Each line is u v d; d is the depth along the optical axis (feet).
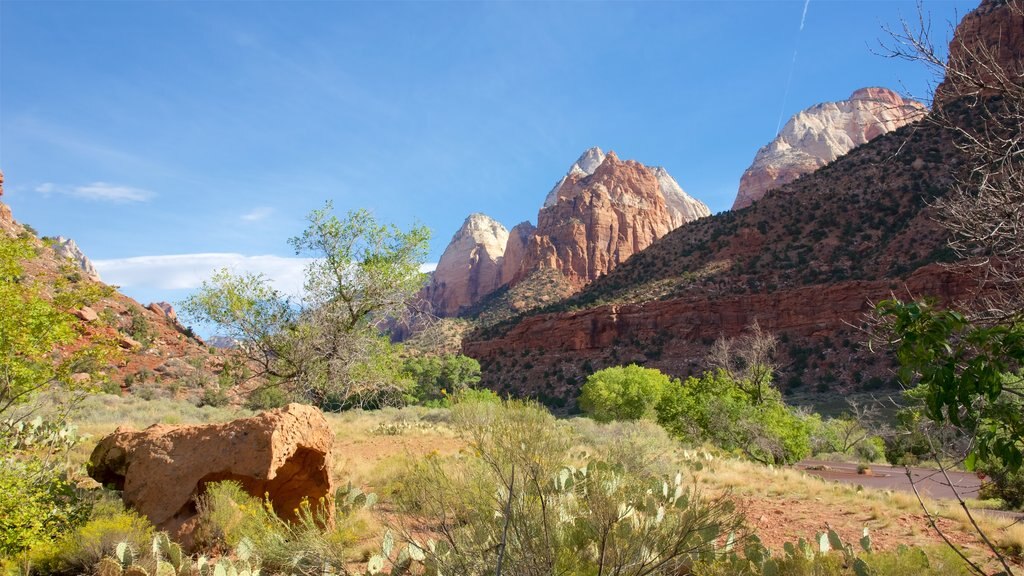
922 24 13.96
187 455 23.45
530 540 15.83
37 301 23.62
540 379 305.32
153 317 203.00
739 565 19.12
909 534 31.22
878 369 210.79
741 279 290.76
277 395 85.76
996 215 13.01
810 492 42.06
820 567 20.53
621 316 310.04
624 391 137.80
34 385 24.18
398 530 20.20
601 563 15.53
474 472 18.58
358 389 60.75
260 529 21.79
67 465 31.89
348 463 38.17
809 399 207.82
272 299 58.08
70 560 20.08
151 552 19.85
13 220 157.99
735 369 128.57
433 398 226.58
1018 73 12.96
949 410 10.61
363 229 59.57
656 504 21.90
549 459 17.60
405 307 60.70
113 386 120.37
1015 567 25.46
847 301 240.32
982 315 12.85
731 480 43.60
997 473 32.73
